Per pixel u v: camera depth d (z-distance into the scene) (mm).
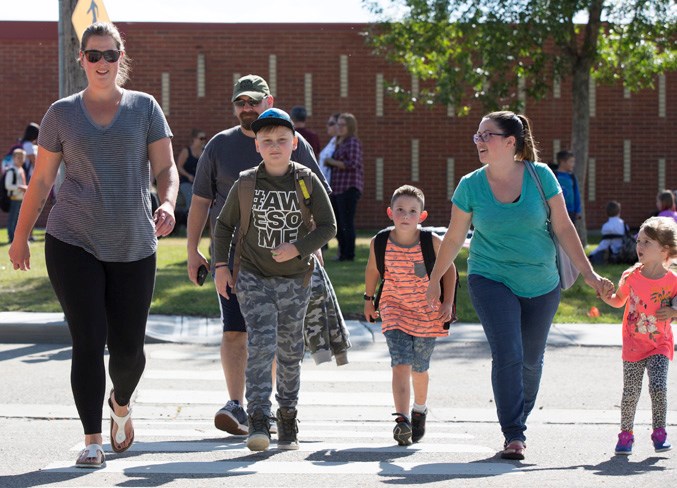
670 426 9922
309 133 21344
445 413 10461
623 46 25750
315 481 7195
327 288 8742
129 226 7387
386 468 7691
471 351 13773
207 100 31797
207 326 15008
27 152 26391
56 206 7402
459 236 8359
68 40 15047
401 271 9000
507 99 30141
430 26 26016
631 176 32219
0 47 31656
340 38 31766
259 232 8086
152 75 31703
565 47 26016
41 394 11000
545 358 13531
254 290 8125
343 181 21406
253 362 8039
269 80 31781
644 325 8555
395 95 27516
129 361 7633
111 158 7344
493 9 24578
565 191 21453
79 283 7289
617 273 20047
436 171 32031
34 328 14352
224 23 31688
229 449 8391
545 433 9492
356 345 14102
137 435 9102
